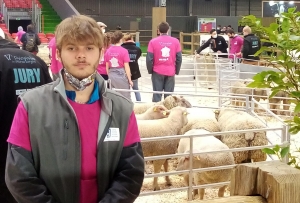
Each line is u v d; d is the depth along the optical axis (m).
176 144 5.70
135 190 2.21
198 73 14.82
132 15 33.66
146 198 5.36
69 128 2.10
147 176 4.57
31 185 2.04
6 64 3.17
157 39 8.55
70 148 2.10
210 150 4.79
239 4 34.81
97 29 2.11
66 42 2.06
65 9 27.20
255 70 11.94
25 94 2.14
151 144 5.52
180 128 5.68
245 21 2.27
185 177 5.27
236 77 12.27
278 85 2.28
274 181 1.89
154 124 5.59
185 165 4.79
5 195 3.26
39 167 2.10
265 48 2.24
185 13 34.59
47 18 27.83
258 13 35.06
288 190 1.87
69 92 2.15
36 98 2.11
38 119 2.08
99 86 2.21
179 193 5.55
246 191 2.03
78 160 2.11
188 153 4.63
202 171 4.67
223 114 6.46
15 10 25.41
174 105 6.77
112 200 2.13
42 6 28.58
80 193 2.14
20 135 2.08
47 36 24.47
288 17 2.14
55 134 2.08
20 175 2.03
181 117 5.70
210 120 6.09
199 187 4.74
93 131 2.15
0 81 3.16
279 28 2.29
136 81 9.65
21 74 3.22
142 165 2.24
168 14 34.16
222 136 5.95
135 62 9.40
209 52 14.98
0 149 3.21
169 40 8.56
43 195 2.05
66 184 2.11
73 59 2.07
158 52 8.52
